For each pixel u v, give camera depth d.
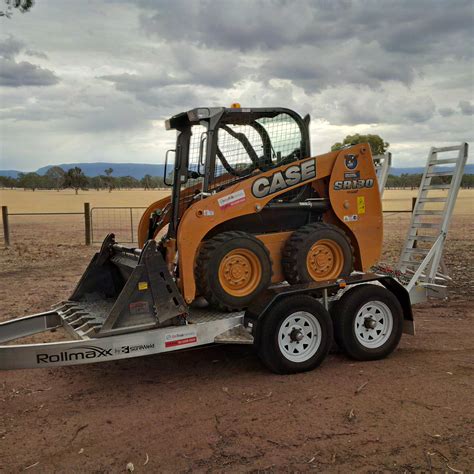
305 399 5.14
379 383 5.49
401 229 20.83
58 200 43.81
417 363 6.11
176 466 4.03
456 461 3.97
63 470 4.03
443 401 5.00
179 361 6.46
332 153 6.46
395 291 6.54
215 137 6.02
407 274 7.93
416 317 8.38
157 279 5.43
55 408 5.18
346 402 5.04
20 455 4.27
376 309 6.31
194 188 6.57
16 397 5.48
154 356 6.67
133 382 5.82
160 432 4.58
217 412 4.93
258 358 6.43
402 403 4.98
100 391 5.59
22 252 16.09
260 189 6.04
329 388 5.40
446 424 4.54
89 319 5.78
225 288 5.77
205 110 5.95
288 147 6.62
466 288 10.27
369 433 4.42
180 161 6.37
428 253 7.40
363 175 6.65
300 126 6.66
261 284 5.93
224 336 5.71
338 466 3.96
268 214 6.37
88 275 6.89
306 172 6.30
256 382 5.64
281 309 5.70
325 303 6.10
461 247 14.89
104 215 30.11
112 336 5.27
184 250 5.62
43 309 9.28
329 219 6.67
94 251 16.28
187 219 5.63
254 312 5.77
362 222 6.66
